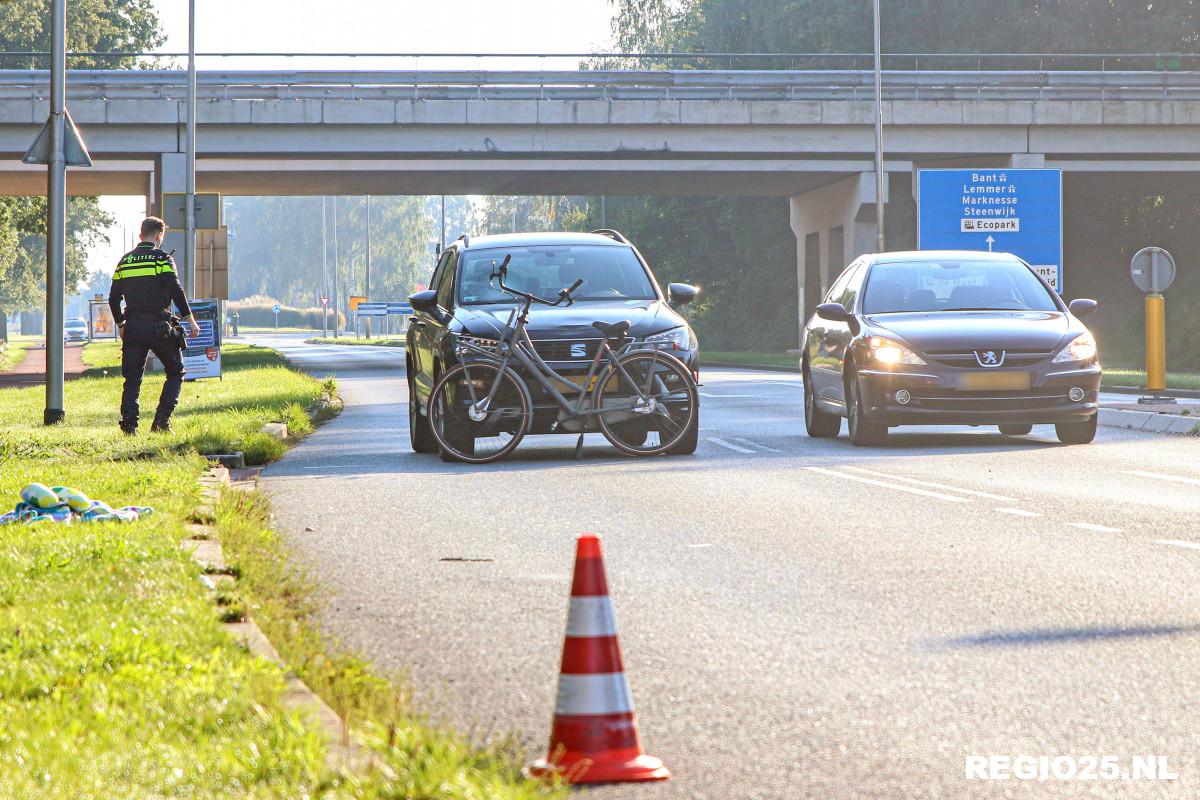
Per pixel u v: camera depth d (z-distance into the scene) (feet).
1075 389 150.30
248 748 41.86
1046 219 434.30
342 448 167.22
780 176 528.63
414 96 464.65
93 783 39.50
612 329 145.18
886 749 47.67
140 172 518.37
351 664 55.88
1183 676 56.49
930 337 150.30
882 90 488.44
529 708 53.31
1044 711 51.93
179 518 92.48
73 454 140.77
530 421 143.95
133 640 54.90
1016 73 492.95
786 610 70.13
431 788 38.73
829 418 170.19
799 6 654.12
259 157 472.44
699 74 482.69
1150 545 87.40
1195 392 264.93
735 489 119.14
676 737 49.37
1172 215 606.96
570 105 471.21
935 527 96.27
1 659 53.31
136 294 165.07
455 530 98.43
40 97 449.48
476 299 151.84
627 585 77.20
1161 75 495.41
